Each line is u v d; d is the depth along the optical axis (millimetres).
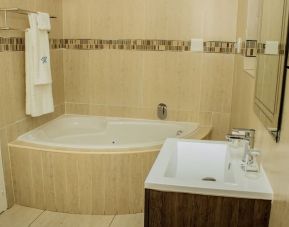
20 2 2682
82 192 2523
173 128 3295
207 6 3080
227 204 1208
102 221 2457
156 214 1266
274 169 1190
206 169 1701
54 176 2527
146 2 3178
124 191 2529
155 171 1360
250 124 1915
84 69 3461
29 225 2391
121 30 3285
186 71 3252
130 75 3375
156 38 3234
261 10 1732
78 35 3391
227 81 3188
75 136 3291
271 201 1177
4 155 2551
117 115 3504
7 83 2580
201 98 3281
